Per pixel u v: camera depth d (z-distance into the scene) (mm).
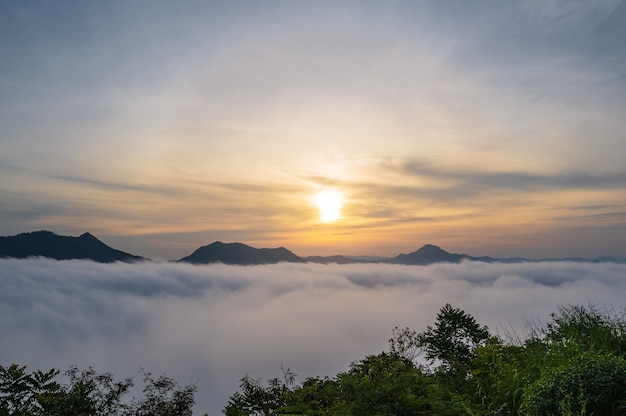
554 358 7055
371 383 7066
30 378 8039
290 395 7375
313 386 7594
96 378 8570
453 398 6840
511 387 6621
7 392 7762
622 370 5559
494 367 7559
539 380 6039
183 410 8891
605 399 5348
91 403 8109
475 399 7215
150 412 8570
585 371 5672
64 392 8078
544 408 5547
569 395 5355
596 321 8438
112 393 8523
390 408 6527
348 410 6348
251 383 7895
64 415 7695
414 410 6523
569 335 7980
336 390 7297
